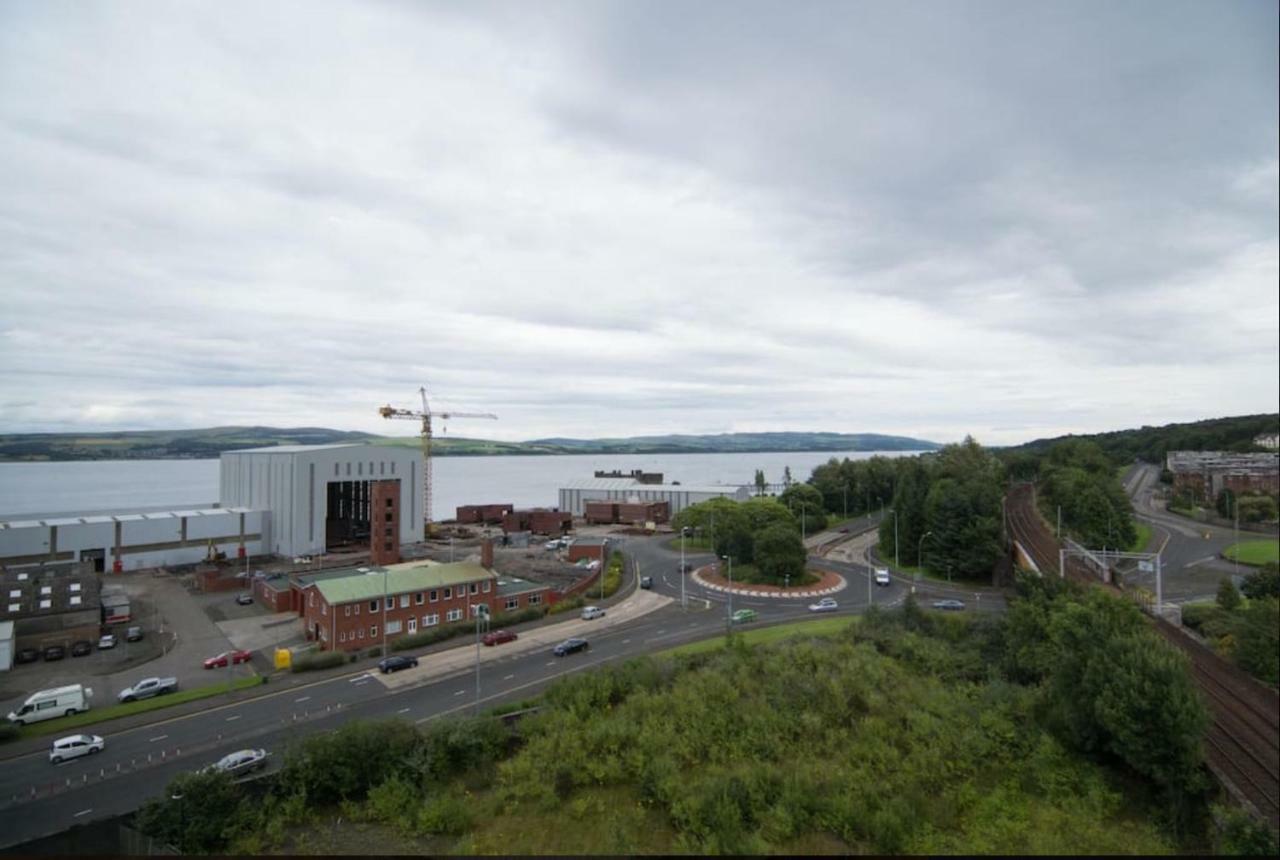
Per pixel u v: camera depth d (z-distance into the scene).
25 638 70.19
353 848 39.22
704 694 54.28
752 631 77.75
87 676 65.50
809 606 91.31
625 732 48.97
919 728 49.62
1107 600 54.88
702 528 142.12
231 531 126.06
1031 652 59.41
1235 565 109.81
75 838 38.12
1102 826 41.03
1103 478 139.88
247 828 40.31
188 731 52.34
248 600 93.12
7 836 38.34
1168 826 41.56
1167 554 119.88
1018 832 39.91
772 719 51.06
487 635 75.00
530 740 49.38
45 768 46.53
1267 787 41.66
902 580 108.38
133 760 47.66
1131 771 46.25
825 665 60.12
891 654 65.50
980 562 104.81
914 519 123.00
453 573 82.81
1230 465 180.00
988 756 48.09
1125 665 46.16
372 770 45.16
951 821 41.34
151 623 83.31
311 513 128.00
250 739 50.94
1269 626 60.69
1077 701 48.22
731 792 42.03
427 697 58.91
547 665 66.94
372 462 138.12
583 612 85.12
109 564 113.31
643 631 78.94
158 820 38.62
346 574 91.06
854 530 160.88
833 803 41.12
